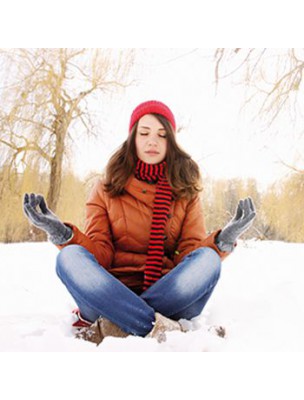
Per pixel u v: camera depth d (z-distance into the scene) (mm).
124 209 1831
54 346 1413
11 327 1630
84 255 1509
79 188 6039
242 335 1561
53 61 6043
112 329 1473
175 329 1437
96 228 1822
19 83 5828
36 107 5918
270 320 1694
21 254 4184
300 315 1747
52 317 1875
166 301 1513
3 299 2377
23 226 5594
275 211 5902
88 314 1567
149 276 1711
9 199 5625
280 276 2977
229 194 6199
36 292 2578
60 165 5988
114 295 1439
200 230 1878
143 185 1846
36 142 5867
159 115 1868
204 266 1534
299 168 6004
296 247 4785
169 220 1839
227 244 1647
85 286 1453
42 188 5891
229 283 2764
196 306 1612
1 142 5707
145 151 1840
